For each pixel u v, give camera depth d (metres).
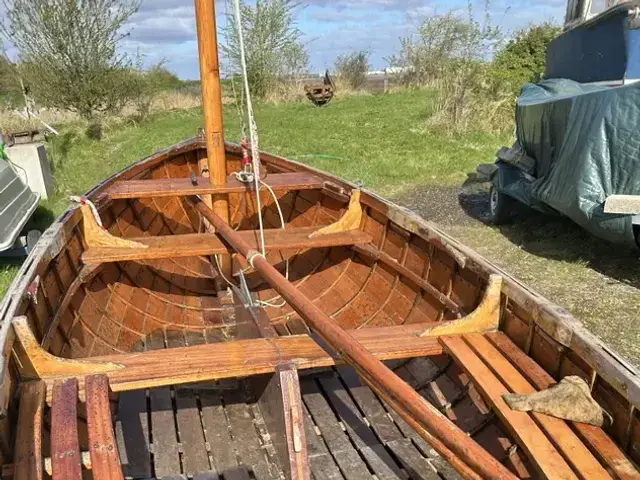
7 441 2.16
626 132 4.89
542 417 2.22
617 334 4.59
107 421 2.22
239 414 3.24
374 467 2.91
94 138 16.22
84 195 4.28
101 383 2.43
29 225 7.74
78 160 12.84
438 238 3.51
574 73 7.05
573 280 5.73
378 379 2.22
